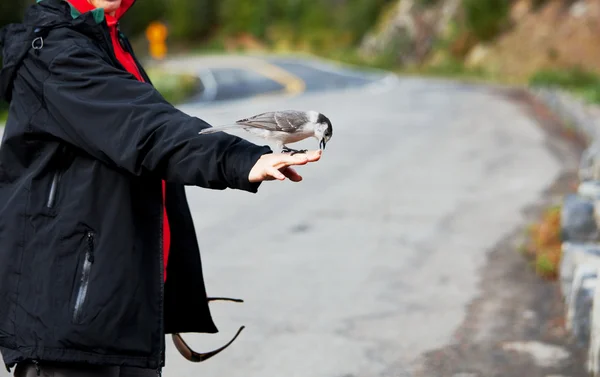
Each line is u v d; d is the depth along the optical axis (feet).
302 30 411.13
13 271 11.11
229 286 30.19
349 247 36.22
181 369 22.39
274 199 48.14
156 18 243.40
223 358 23.20
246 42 427.74
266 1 425.28
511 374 21.83
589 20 200.75
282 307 27.66
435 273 32.12
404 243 36.96
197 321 13.43
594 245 28.76
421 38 270.46
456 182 53.06
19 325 11.06
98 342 10.96
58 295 10.96
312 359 23.02
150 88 11.15
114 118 10.81
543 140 76.23
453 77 223.71
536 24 213.46
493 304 28.14
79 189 11.11
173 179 10.85
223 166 10.49
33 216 11.12
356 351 23.61
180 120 10.81
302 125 11.32
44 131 11.15
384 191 50.06
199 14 452.76
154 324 11.31
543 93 125.80
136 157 10.66
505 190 50.06
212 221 42.14
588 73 182.70
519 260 33.94
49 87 11.05
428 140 76.28
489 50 226.58
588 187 34.99
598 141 51.70
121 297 11.02
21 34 11.45
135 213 11.31
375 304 28.04
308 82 192.85
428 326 25.84
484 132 83.25
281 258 34.32
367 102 126.41
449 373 21.95
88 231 11.07
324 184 52.95
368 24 344.69
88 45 11.35
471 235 38.42
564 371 22.04
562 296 28.68
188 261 13.12
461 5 255.50
